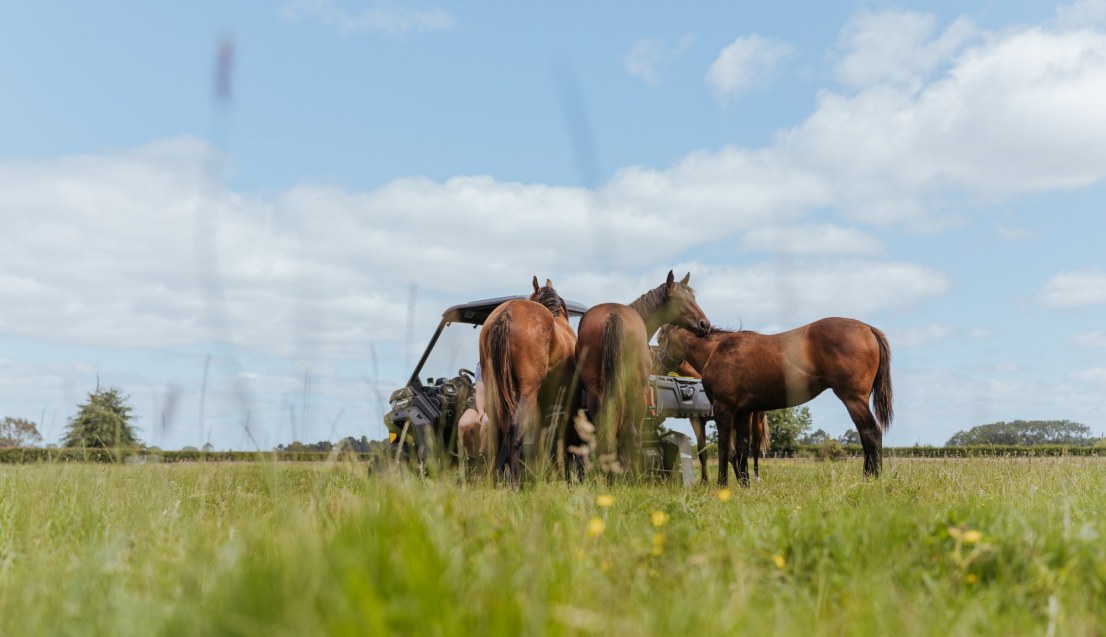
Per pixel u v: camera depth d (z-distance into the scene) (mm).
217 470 5426
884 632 2127
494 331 7004
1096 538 3047
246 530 3352
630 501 4578
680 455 8867
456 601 1908
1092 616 2332
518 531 3010
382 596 1869
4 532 3820
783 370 8945
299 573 1912
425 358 8523
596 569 2637
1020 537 3010
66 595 2457
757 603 2404
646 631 1840
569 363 7652
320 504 3676
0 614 2309
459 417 7250
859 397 8750
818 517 3500
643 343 7395
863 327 8891
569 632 1753
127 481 4316
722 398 9258
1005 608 2482
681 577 2627
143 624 2016
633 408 7352
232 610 1826
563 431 6762
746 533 3389
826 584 2645
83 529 3898
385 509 2666
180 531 3561
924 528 3166
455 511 3172
